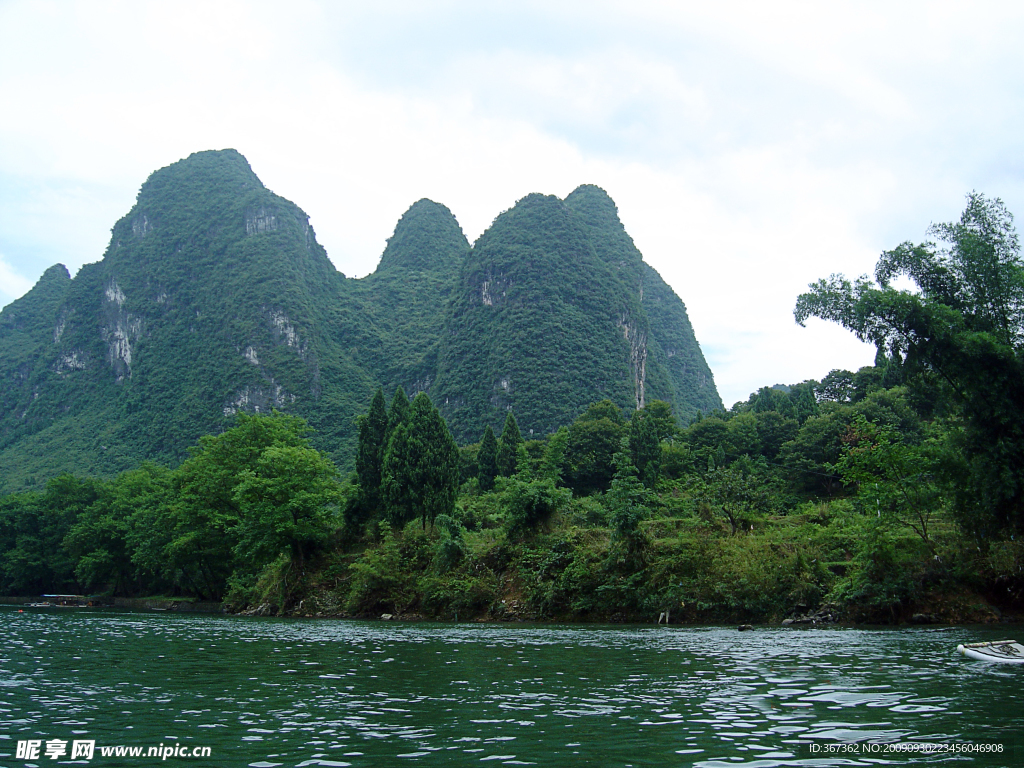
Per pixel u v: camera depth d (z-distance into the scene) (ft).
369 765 32.45
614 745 35.42
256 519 165.89
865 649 72.59
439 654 73.82
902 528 117.80
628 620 122.21
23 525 282.77
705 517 142.00
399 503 164.35
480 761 32.94
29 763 33.30
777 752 33.83
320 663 67.05
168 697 49.16
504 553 141.28
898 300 102.47
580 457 272.31
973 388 103.40
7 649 80.74
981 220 107.86
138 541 224.33
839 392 338.54
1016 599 104.06
